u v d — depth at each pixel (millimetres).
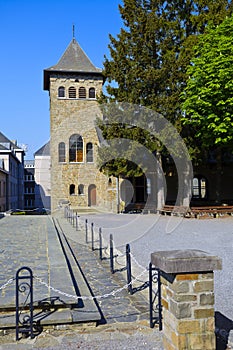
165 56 24141
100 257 9594
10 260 8320
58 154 30781
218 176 26000
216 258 3744
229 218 21969
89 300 5695
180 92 24219
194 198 32219
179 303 3676
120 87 25156
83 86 35500
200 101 20984
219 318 5258
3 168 39562
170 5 26906
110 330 4801
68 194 30297
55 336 4602
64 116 35062
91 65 36156
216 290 6648
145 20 24594
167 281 3953
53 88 35156
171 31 25469
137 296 6305
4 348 4262
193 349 3645
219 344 4336
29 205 67125
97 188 30219
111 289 6750
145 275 7750
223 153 29438
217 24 25047
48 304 5105
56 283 6141
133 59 25078
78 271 7672
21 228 16297
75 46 37125
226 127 20828
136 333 4707
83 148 30859
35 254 9148
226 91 20625
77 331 4762
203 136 22891
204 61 21516
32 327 4551
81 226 17766
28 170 67562
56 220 21250
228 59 20078
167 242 12617
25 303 5062
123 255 9977
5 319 4730
